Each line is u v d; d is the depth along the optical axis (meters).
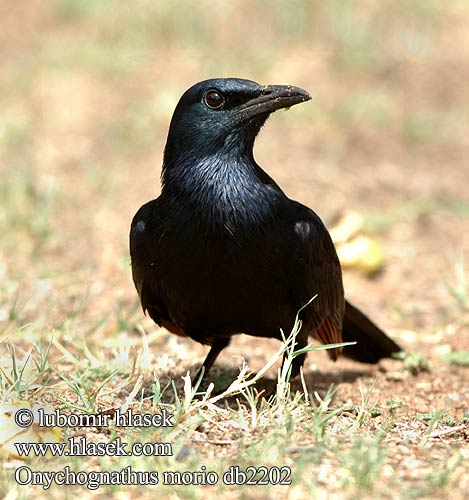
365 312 14.36
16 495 7.27
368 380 11.46
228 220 9.15
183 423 8.64
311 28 27.64
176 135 9.49
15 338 11.75
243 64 25.45
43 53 26.59
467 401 10.55
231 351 12.22
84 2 28.98
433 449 8.34
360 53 25.88
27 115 22.97
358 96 23.78
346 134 22.34
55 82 24.70
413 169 20.78
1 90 24.33
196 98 9.43
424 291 15.20
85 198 18.73
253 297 9.41
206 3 28.34
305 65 25.53
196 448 8.21
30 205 17.83
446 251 16.81
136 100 23.78
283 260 9.36
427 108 23.72
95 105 23.61
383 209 18.52
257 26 27.81
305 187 19.44
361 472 7.41
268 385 10.78
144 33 27.80
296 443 8.17
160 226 9.36
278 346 12.57
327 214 17.94
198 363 11.41
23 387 9.05
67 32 28.25
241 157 9.38
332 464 7.80
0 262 14.98
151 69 25.59
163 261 9.38
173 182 9.43
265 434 8.41
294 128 22.50
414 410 10.05
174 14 28.00
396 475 7.60
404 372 11.73
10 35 28.12
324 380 11.45
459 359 12.04
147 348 10.64
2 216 17.09
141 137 21.77
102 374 10.30
